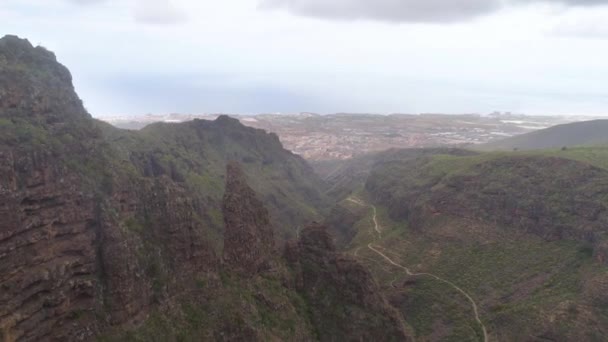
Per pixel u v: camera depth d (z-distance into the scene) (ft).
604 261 389.19
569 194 465.06
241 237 260.42
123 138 501.15
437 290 442.91
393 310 289.94
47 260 163.43
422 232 551.59
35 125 191.72
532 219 475.72
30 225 159.22
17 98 192.34
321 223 315.78
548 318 354.13
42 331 154.40
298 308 264.72
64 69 248.32
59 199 173.99
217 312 216.33
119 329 177.47
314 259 294.66
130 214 208.74
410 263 502.38
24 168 164.25
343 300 278.46
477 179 555.69
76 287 169.89
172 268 211.41
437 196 575.38
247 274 254.06
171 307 201.16
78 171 192.85
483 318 390.21
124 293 181.78
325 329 264.31
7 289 146.51
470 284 439.22
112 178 207.51
